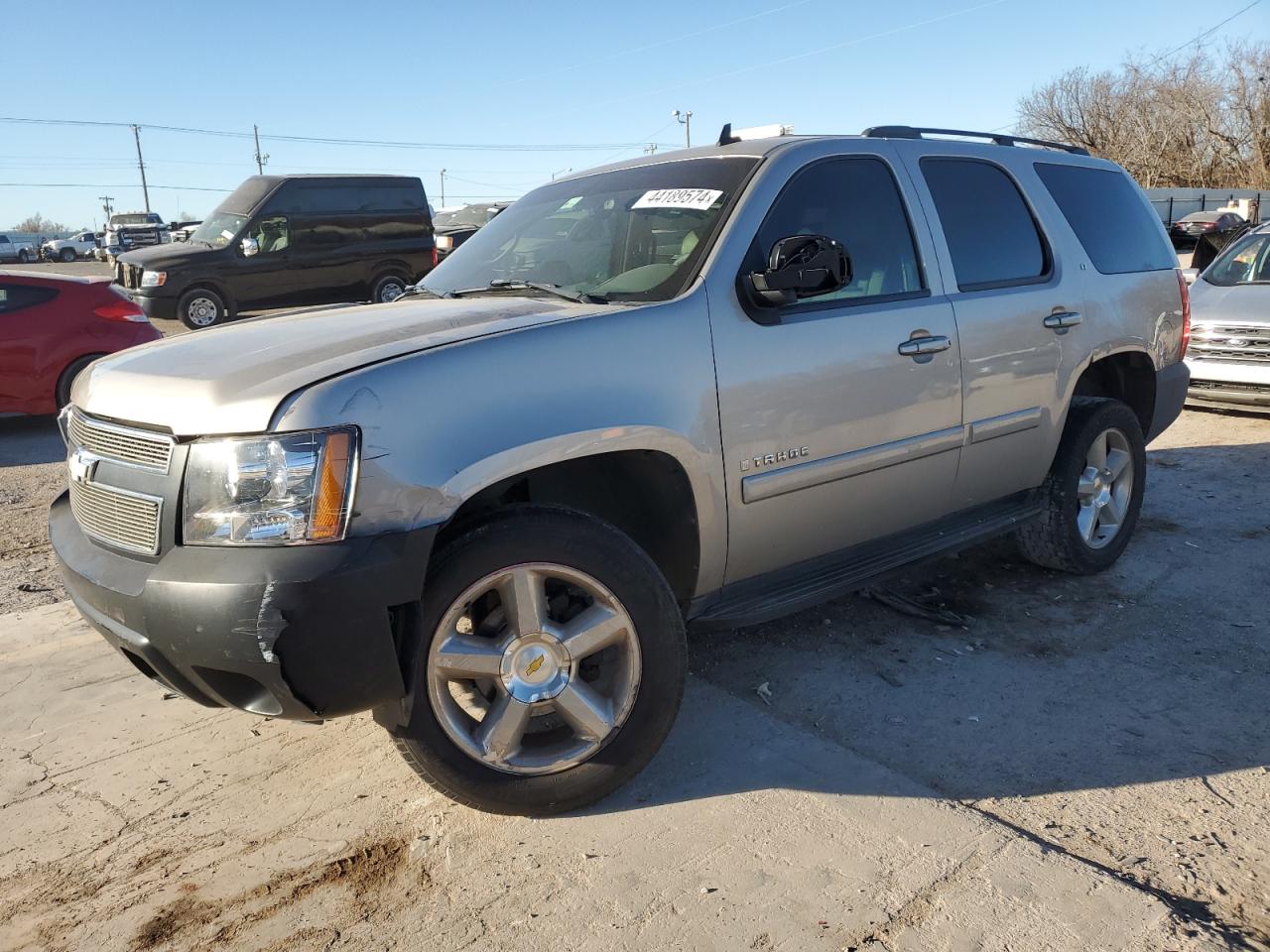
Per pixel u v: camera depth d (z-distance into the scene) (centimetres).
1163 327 493
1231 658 384
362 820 294
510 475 269
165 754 336
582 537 279
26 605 472
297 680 242
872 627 420
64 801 309
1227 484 630
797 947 234
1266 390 775
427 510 254
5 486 721
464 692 314
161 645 250
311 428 245
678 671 297
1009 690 363
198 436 254
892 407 358
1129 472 479
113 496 276
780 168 351
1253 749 319
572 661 284
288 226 1546
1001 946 231
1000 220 423
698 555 316
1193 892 250
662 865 266
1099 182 488
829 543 359
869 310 356
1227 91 5316
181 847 284
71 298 919
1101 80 5534
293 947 243
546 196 418
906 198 386
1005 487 422
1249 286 830
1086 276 448
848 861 264
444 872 268
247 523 246
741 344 318
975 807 290
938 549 393
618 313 299
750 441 319
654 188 369
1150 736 329
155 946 245
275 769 324
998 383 400
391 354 267
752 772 310
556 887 260
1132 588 458
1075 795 295
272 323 334
